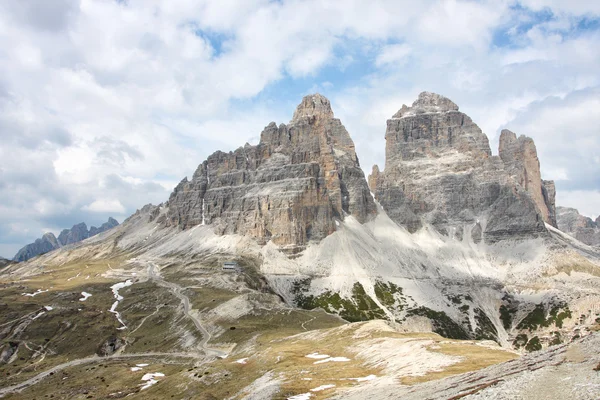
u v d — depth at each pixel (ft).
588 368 174.81
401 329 645.10
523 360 231.30
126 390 531.91
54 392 577.02
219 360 581.12
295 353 512.22
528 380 178.91
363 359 442.91
